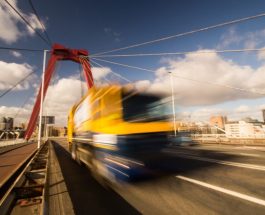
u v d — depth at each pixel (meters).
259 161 11.44
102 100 8.14
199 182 7.49
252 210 4.96
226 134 26.45
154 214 5.04
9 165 14.49
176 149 18.86
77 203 5.96
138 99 7.90
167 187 7.05
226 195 6.04
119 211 5.31
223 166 10.25
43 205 4.61
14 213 4.67
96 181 8.67
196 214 4.90
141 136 7.62
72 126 16.42
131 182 7.47
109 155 7.41
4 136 80.19
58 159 17.47
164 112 8.34
